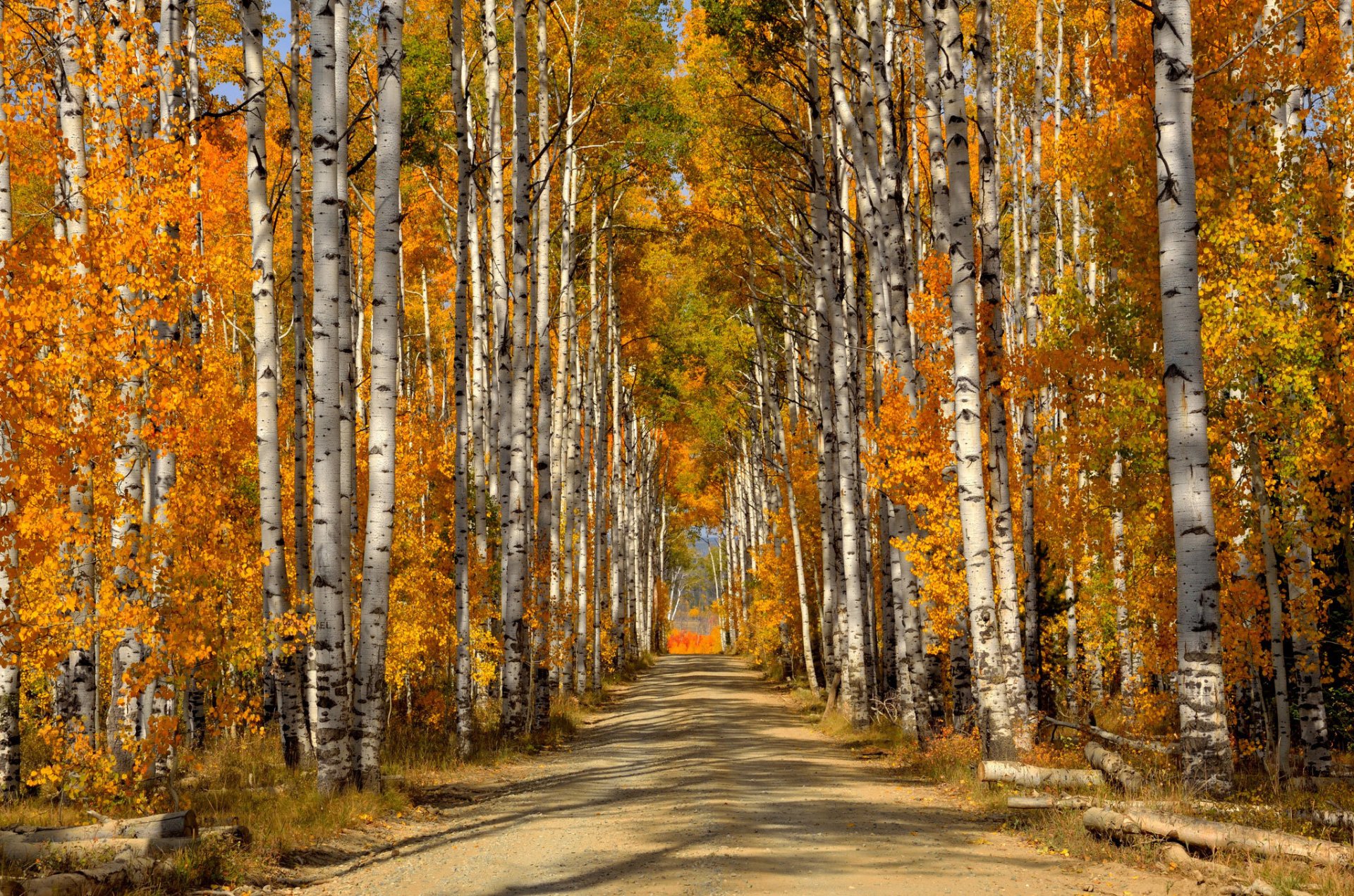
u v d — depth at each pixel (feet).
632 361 156.87
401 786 46.01
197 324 51.16
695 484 235.61
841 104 71.05
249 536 53.16
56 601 36.09
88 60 37.42
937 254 55.77
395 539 72.69
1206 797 32.53
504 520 75.10
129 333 35.73
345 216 57.77
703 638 404.77
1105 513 64.23
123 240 35.68
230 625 44.65
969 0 88.99
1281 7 45.24
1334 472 41.63
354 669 54.49
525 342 72.90
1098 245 49.34
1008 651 46.91
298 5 57.77
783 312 121.70
